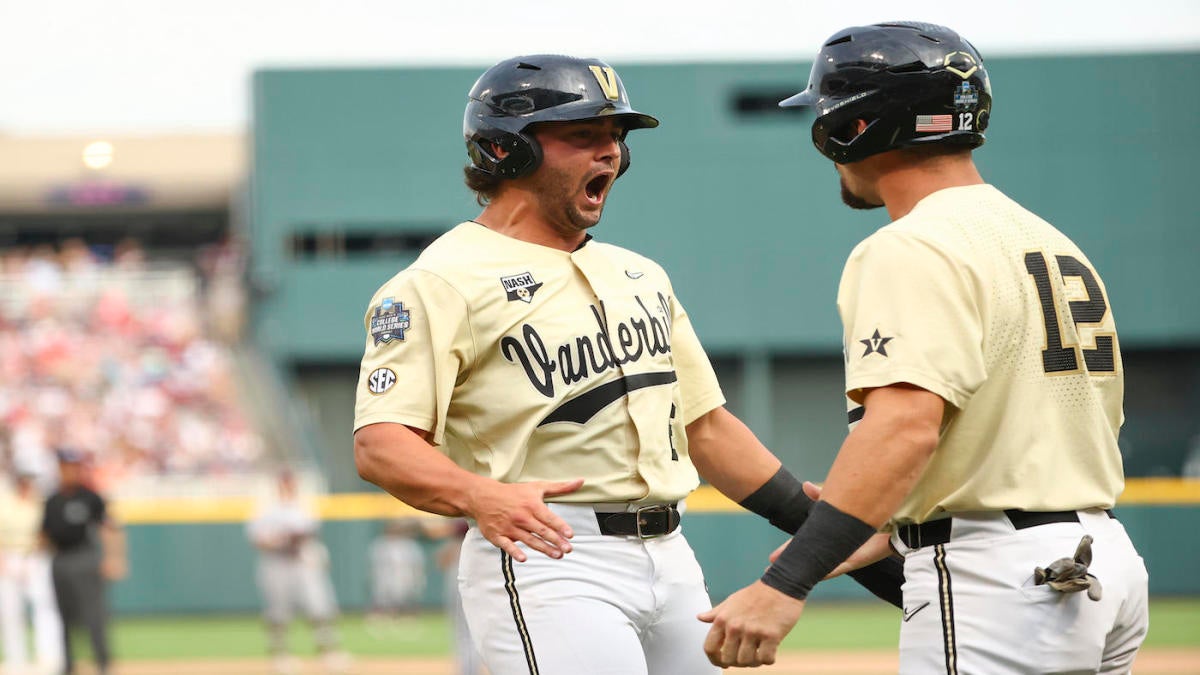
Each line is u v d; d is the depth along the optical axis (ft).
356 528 228.63
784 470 50.42
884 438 36.65
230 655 172.86
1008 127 304.50
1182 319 301.02
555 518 41.47
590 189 46.50
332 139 304.09
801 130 300.20
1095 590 36.73
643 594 45.16
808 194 299.58
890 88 39.63
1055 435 38.55
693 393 49.88
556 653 43.45
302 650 179.73
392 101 304.50
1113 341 40.11
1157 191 302.25
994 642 37.81
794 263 299.38
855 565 44.91
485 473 45.01
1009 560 37.99
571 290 45.75
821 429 305.32
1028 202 304.09
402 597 222.69
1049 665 37.40
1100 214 303.27
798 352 301.22
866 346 37.60
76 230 407.44
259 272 301.43
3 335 301.02
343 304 302.86
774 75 299.99
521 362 44.55
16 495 156.56
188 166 402.52
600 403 44.96
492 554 44.86
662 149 299.99
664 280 49.78
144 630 206.90
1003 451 38.22
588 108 44.73
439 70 305.12
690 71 300.40
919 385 36.70
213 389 291.38
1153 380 309.22
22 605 155.12
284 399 280.92
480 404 44.83
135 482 245.65
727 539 232.32
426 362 44.14
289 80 303.48
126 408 279.69
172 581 225.15
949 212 39.04
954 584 38.65
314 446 285.23
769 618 36.99
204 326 310.45
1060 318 38.96
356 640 193.47
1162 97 302.25
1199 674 137.08
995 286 38.17
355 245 306.35
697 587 47.14
